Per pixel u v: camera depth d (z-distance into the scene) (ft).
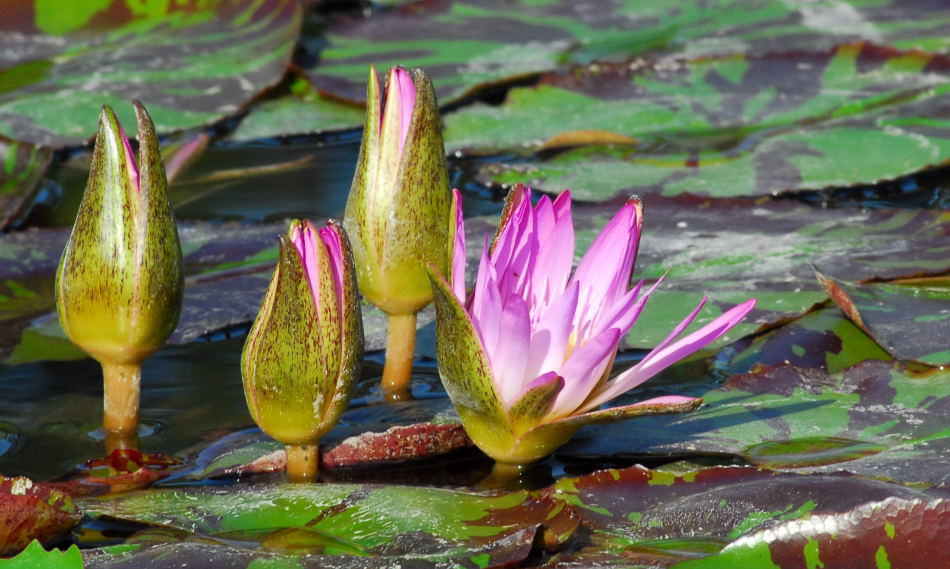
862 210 5.87
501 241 5.09
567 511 4.98
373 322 5.52
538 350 5.05
